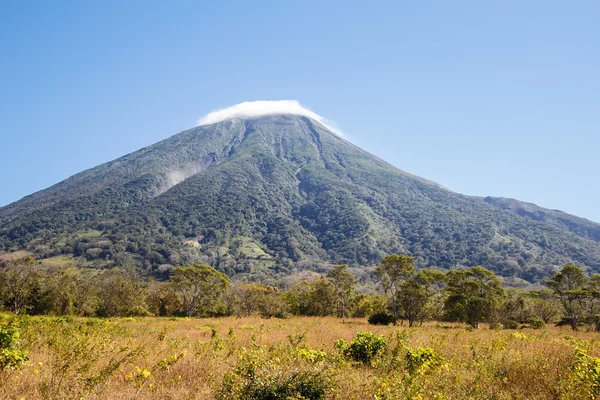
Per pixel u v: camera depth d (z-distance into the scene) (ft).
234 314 183.42
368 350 37.35
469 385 25.27
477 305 135.95
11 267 148.36
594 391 24.68
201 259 463.83
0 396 19.72
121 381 24.04
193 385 24.56
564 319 166.91
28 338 35.55
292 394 20.88
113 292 159.43
